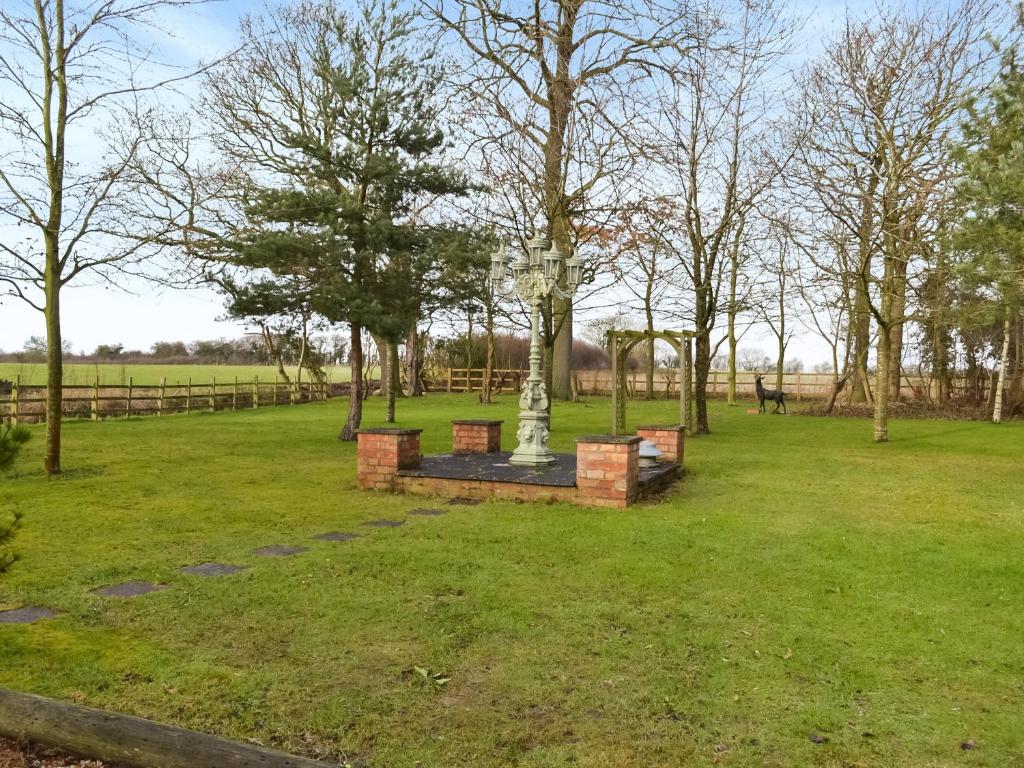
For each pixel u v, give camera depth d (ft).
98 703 10.56
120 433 55.31
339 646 13.00
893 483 33.30
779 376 107.04
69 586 16.33
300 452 43.80
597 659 12.62
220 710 10.45
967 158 33.04
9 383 73.97
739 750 9.69
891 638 13.80
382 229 47.42
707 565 18.76
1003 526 24.00
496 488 28.09
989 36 32.76
